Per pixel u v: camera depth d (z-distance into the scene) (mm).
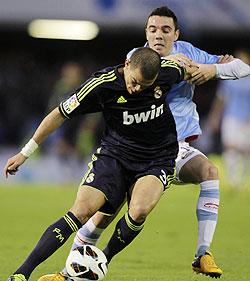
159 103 23250
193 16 78500
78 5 81812
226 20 78812
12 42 96750
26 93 93938
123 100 22922
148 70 21875
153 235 39031
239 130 60094
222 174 67562
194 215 49156
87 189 22703
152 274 27250
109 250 22875
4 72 95188
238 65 26312
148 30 26281
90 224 24578
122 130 23391
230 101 59719
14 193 62625
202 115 89375
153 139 23469
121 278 26234
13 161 23500
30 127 87938
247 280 26359
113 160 23344
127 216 22547
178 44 27094
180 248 34625
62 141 73875
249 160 64375
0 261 29406
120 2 80562
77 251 22031
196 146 78312
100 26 82938
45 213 48562
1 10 82562
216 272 24828
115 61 98875
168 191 69438
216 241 36906
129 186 23734
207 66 25594
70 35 89000
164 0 78812
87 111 23297
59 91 67125
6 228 40781
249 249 34344
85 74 96938
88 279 21938
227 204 55125
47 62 97312
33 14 82188
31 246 34188
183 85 26344
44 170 75375
